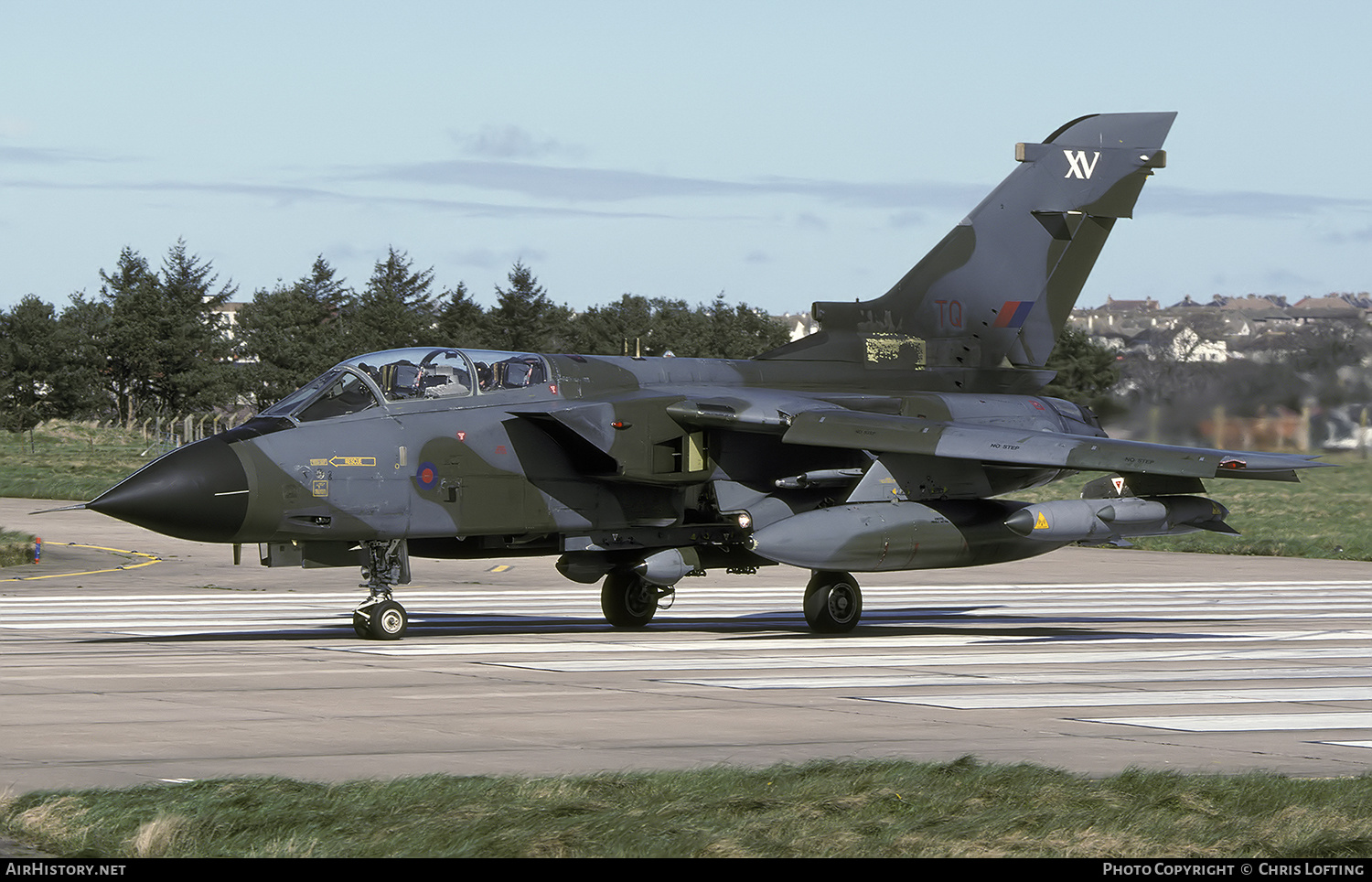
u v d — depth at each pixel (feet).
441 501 210.18
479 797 97.55
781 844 87.71
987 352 264.72
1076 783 104.42
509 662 183.83
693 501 233.35
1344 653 206.28
